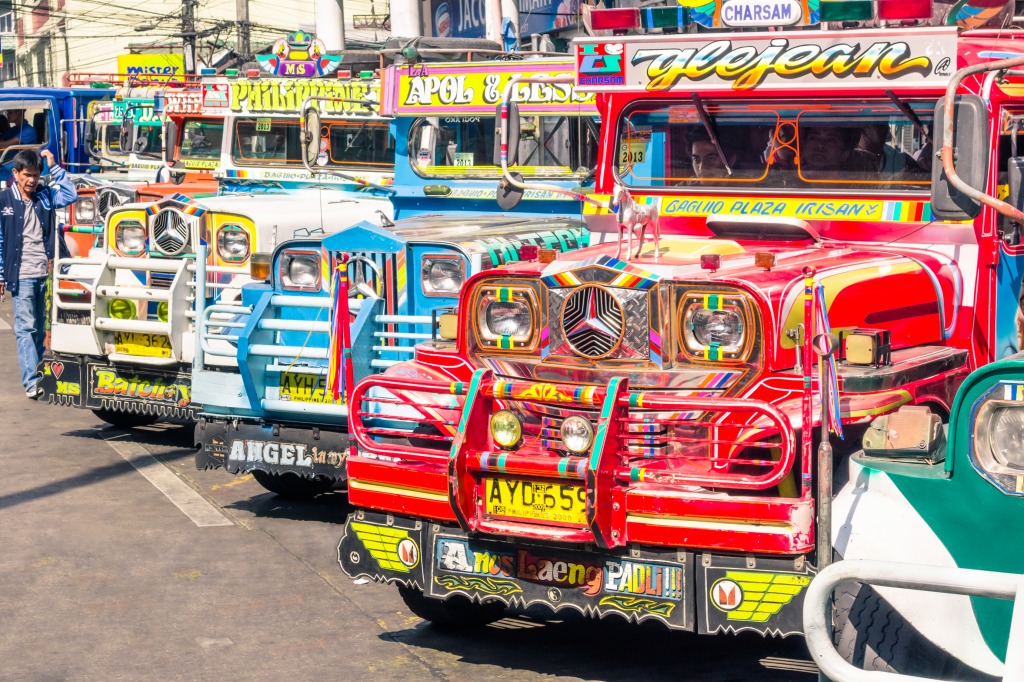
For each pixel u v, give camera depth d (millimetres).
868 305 4910
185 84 13203
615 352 4781
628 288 4730
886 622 4207
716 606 4434
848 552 4211
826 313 4465
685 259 4980
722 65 5762
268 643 5453
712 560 4430
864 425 4809
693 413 4633
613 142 6207
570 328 4867
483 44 9430
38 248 10398
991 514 4004
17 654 5309
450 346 5266
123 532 7051
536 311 4953
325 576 6355
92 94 16812
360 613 5855
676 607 4492
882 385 4605
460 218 7734
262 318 6930
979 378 4000
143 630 5594
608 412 4480
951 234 5434
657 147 6094
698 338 4664
